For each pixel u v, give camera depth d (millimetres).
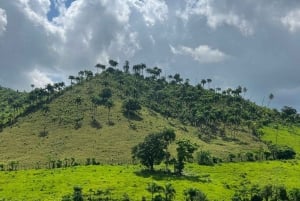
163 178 193000
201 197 160375
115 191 171750
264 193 172000
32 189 177375
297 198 173125
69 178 192375
